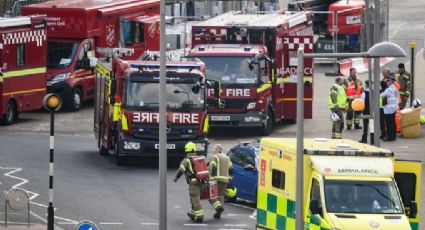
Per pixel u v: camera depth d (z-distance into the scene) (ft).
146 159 239.91
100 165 231.09
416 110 263.70
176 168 230.07
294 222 153.07
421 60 383.24
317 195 150.20
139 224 180.55
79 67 299.17
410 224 152.87
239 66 263.90
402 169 155.33
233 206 196.03
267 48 272.51
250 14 294.25
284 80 277.44
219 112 262.88
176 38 314.76
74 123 284.41
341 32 373.20
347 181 150.30
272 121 272.10
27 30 281.33
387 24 378.12
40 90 287.07
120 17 307.37
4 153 239.71
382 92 257.14
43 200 196.95
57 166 227.81
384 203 149.89
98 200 197.88
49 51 297.74
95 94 254.06
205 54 263.49
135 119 227.20
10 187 206.18
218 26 272.72
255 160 193.98
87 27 297.53
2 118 277.03
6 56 275.18
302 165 140.36
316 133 269.64
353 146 157.79
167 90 228.43
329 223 146.92
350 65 354.74
